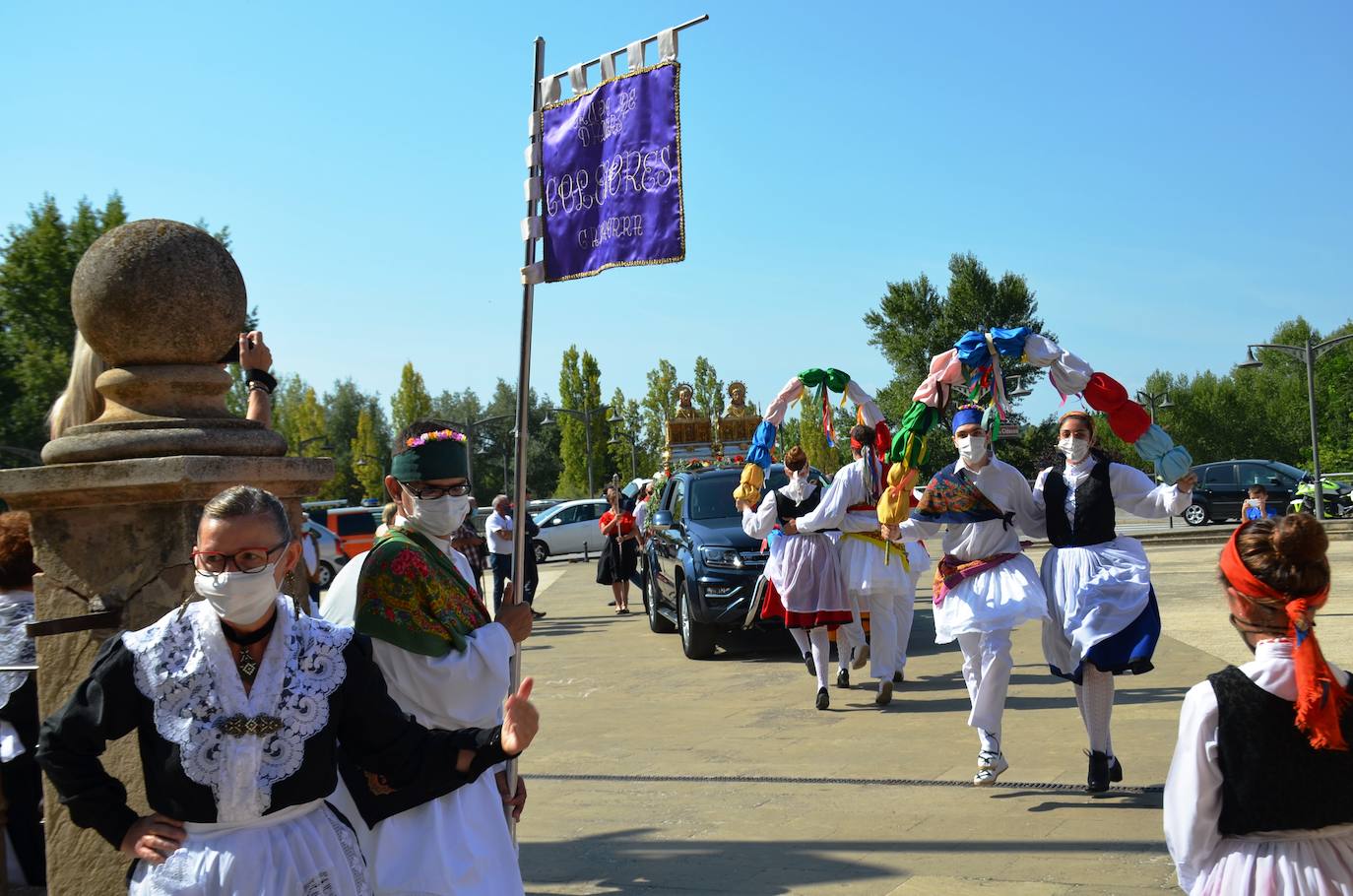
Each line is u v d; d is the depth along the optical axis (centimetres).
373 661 276
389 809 312
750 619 973
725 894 477
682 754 742
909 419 668
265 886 247
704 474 1316
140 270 364
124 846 249
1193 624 1223
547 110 460
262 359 417
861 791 630
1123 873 475
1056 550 615
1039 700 855
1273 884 248
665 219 429
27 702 414
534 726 279
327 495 8744
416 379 8756
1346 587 1476
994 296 5878
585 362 7575
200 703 247
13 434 3216
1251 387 9125
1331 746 243
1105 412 609
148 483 343
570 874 511
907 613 981
